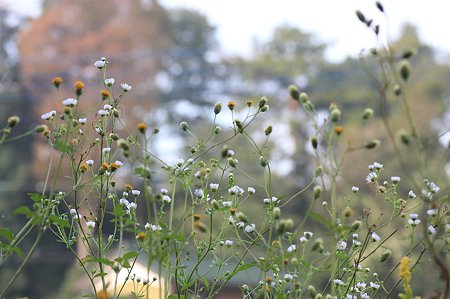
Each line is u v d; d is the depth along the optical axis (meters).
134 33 43.88
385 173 26.88
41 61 40.88
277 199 3.33
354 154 26.88
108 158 3.45
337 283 3.31
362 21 2.84
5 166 35.38
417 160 2.75
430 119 35.56
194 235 3.39
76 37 42.91
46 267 27.84
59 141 3.13
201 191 3.39
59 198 3.30
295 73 42.94
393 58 2.74
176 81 44.00
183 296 3.26
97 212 3.35
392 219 3.53
